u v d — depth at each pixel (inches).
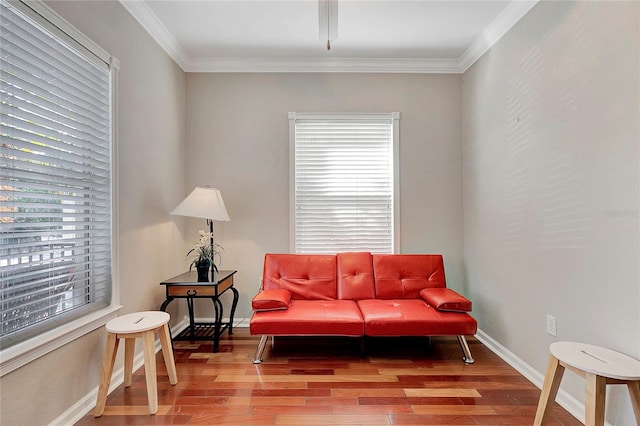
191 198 112.1
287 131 133.7
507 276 101.7
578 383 72.2
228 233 133.0
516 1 94.2
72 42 70.2
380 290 118.3
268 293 107.2
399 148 134.1
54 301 68.3
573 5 74.7
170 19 104.0
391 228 134.6
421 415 72.0
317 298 117.4
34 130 62.7
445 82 133.3
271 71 133.0
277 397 79.0
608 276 66.2
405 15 102.4
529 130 91.0
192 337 117.1
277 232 133.4
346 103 134.0
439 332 97.0
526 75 92.2
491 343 110.4
